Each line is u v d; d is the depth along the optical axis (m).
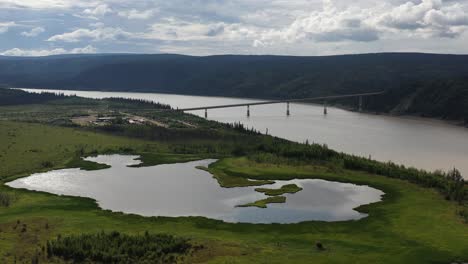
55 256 101.06
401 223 126.12
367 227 124.06
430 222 126.06
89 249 102.94
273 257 101.56
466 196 151.50
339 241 113.69
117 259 98.88
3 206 144.00
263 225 126.06
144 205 146.50
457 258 102.50
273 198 152.12
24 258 99.69
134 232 118.44
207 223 127.44
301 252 105.25
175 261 98.75
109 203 148.75
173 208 143.50
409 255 103.88
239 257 100.88
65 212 137.12
